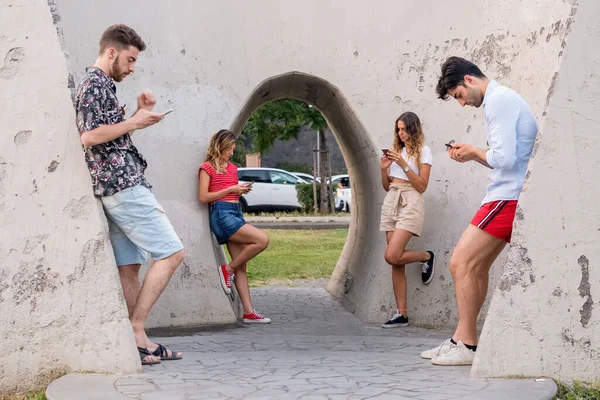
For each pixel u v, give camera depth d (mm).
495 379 4691
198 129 7430
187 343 6227
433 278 7320
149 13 7273
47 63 5066
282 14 7574
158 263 5133
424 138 7117
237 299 8266
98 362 4902
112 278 4914
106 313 4910
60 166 4996
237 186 7398
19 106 5051
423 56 7539
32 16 5105
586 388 4664
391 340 6395
